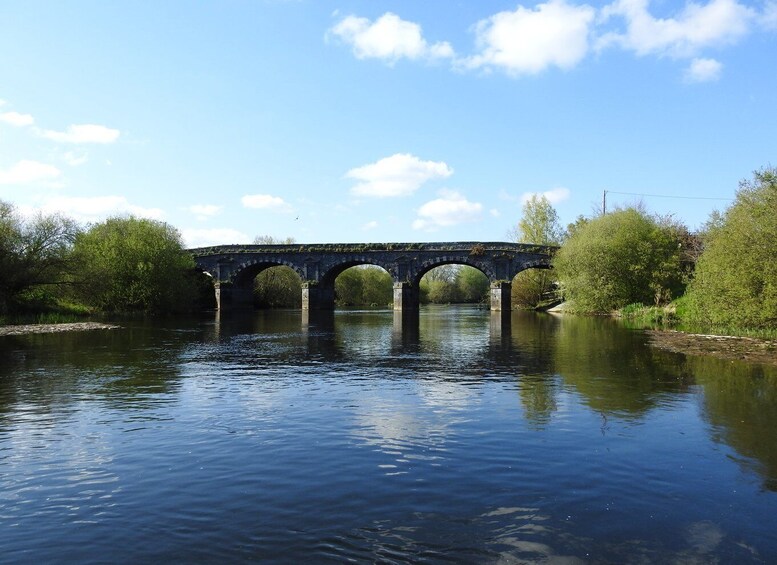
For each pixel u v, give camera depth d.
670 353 26.66
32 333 40.47
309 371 21.70
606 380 19.16
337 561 6.92
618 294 64.62
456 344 32.47
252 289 102.81
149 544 7.36
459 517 8.14
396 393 17.00
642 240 64.94
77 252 58.84
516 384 18.45
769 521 8.03
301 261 92.94
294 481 9.56
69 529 7.82
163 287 69.50
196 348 30.47
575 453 11.01
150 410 14.80
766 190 33.94
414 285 92.25
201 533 7.67
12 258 52.84
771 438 11.98
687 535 7.61
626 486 9.30
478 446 11.48
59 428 12.99
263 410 14.75
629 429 12.72
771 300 32.38
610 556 7.06
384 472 9.97
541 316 69.19
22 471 10.12
